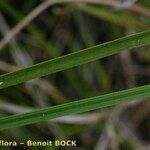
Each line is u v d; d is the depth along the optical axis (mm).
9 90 366
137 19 360
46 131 372
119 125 377
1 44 351
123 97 180
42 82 373
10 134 347
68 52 409
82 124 370
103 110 367
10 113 354
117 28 388
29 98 376
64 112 183
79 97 406
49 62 175
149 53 389
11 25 392
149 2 354
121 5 346
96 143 382
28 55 386
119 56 402
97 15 354
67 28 407
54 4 389
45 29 408
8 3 379
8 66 366
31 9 387
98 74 385
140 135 403
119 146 371
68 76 381
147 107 394
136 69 403
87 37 393
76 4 357
